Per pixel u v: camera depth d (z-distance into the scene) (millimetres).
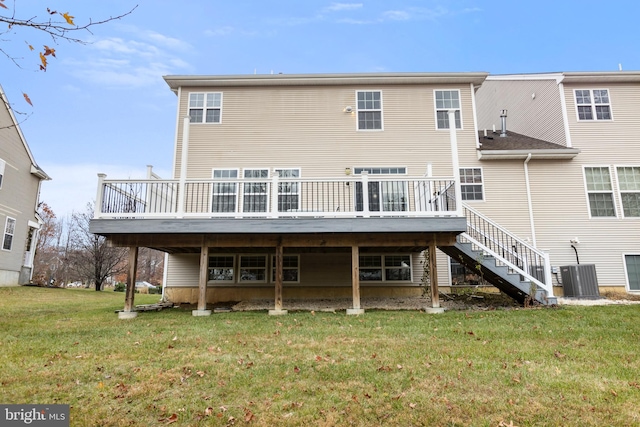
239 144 12211
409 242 8555
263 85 12562
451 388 3703
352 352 4887
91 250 21297
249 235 8594
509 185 12016
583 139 12344
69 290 18359
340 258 11828
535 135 13844
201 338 5727
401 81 12453
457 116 12422
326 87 12594
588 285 10102
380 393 3600
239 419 3127
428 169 9672
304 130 12320
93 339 5734
